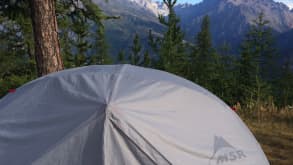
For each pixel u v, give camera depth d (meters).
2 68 13.72
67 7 9.02
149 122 3.19
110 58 27.80
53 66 6.34
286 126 9.52
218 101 4.45
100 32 9.70
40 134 3.21
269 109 11.71
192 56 30.19
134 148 2.95
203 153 3.25
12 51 13.80
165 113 3.43
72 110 3.26
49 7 6.30
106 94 3.35
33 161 2.98
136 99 3.38
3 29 13.37
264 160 4.04
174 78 4.54
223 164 3.35
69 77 3.84
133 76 3.91
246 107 12.76
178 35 16.02
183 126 3.41
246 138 4.06
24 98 3.75
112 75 3.84
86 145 2.95
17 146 3.22
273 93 28.05
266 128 9.27
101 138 2.94
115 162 2.86
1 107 3.88
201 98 4.12
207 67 29.14
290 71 34.81
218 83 26.25
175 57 16.19
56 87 3.73
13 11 7.96
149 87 3.72
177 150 3.11
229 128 3.94
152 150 2.98
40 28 6.24
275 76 34.50
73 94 3.48
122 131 2.98
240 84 25.72
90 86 3.53
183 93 3.96
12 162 3.09
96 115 3.06
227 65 30.20
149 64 18.23
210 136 3.53
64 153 2.95
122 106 3.18
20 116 3.51
